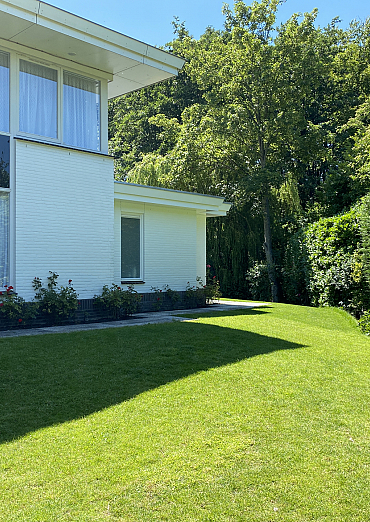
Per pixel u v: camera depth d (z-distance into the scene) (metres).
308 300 20.09
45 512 3.19
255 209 24.00
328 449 4.26
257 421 4.80
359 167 21.81
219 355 7.27
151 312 13.30
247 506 3.33
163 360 6.83
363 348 8.78
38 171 10.39
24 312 9.88
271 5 23.00
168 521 3.14
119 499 3.36
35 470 3.72
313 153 23.47
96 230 11.52
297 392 5.75
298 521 3.20
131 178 25.11
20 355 6.71
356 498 3.49
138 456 3.98
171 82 34.12
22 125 10.34
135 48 11.14
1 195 9.88
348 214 16.19
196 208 14.84
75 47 10.47
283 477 3.73
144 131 34.53
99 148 11.86
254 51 22.30
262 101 22.75
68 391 5.48
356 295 15.05
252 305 16.39
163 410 5.00
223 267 24.69
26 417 4.74
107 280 11.75
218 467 3.84
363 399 5.65
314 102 28.17
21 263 10.06
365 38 28.66
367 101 24.33
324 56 26.45
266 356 7.40
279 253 23.94
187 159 24.02
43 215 10.46
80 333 8.51
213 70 24.27
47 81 10.86
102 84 11.99
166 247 14.51
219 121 22.95
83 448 4.10
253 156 23.72
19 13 9.14
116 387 5.68
